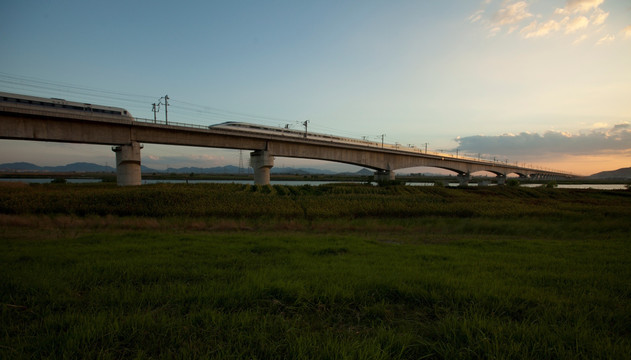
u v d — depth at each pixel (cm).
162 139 4462
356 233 1576
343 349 327
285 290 504
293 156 6062
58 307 453
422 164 8944
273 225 1753
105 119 3800
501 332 371
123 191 2856
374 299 496
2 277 556
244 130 5388
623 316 431
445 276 618
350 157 6969
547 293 523
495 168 12588
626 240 1342
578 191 5584
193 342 350
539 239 1409
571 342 358
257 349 341
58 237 1188
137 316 396
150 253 845
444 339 376
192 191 3083
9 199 2219
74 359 314
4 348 331
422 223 1953
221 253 862
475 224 1755
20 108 3225
